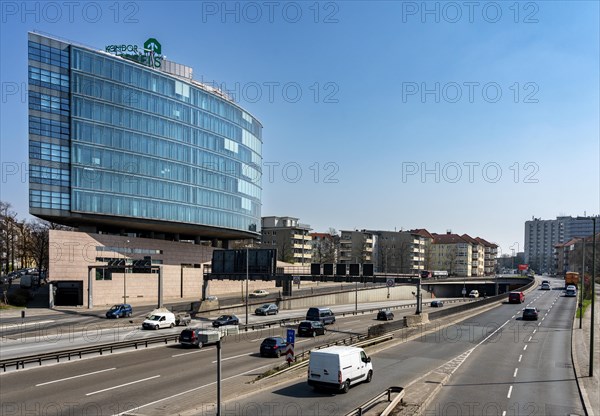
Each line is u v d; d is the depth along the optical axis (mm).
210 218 88062
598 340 44688
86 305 66812
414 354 37062
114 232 86562
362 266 57594
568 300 85562
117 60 73750
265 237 145625
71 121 67938
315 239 163000
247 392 24125
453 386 26797
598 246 126875
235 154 96062
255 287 101250
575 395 25250
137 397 23172
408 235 164500
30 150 64250
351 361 25156
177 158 82125
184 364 31797
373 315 73000
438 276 133625
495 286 129125
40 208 64625
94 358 33188
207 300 63594
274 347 35188
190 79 88625
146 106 77500
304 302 82875
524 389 26359
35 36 65562
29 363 30844
